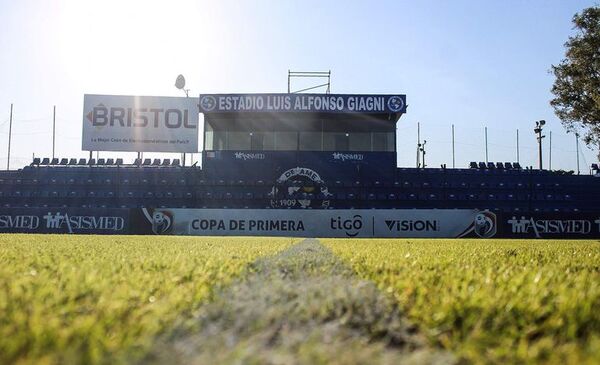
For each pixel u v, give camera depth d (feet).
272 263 19.02
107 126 119.44
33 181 120.16
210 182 116.57
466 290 10.53
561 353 6.62
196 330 7.53
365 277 13.91
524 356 6.48
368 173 115.34
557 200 117.80
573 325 7.76
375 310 9.06
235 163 116.37
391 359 6.45
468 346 6.91
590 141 90.17
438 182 117.70
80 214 95.04
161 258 20.21
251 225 94.48
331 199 114.52
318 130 116.57
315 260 20.57
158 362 6.00
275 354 6.40
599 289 11.01
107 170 120.57
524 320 8.11
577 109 88.53
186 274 13.55
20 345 6.28
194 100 119.75
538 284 11.43
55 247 31.37
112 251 26.43
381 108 113.60
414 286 11.32
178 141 119.14
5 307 8.36
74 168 121.70
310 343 6.84
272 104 114.01
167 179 118.62
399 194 115.03
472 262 19.93
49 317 7.77
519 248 39.37
